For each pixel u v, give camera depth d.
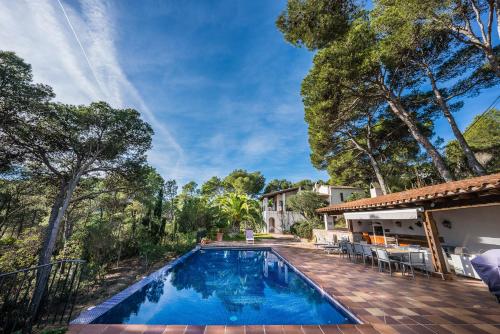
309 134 19.25
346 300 5.31
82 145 11.22
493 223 7.58
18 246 9.70
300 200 25.25
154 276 8.41
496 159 20.23
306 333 3.74
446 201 7.19
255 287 8.28
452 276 7.22
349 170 21.81
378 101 15.19
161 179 18.02
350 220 15.47
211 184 49.72
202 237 21.03
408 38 10.98
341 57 11.66
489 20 9.96
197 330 3.84
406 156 20.89
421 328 3.91
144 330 3.86
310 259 11.22
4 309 4.46
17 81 8.37
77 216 15.99
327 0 11.49
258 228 29.05
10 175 10.48
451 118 13.15
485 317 4.33
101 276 9.01
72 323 4.25
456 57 12.92
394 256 8.48
